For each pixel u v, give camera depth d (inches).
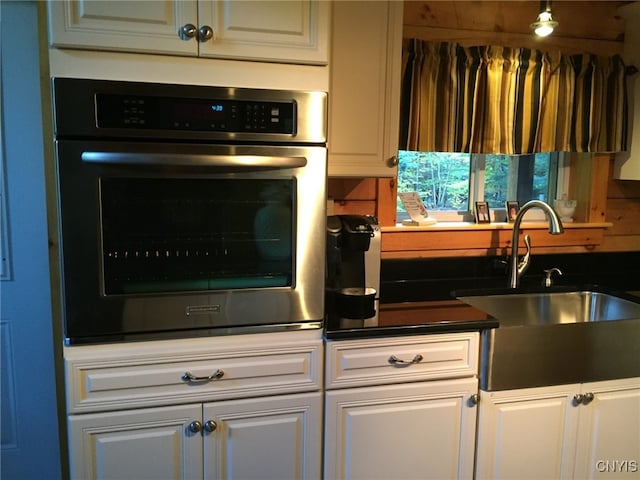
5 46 73.0
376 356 64.5
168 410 59.5
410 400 66.2
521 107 89.2
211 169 56.9
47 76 64.6
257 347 61.2
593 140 93.9
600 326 71.0
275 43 60.5
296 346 62.4
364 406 64.9
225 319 61.0
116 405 58.2
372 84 73.3
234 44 59.2
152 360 58.5
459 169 97.4
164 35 56.9
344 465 65.4
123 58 56.2
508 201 98.7
